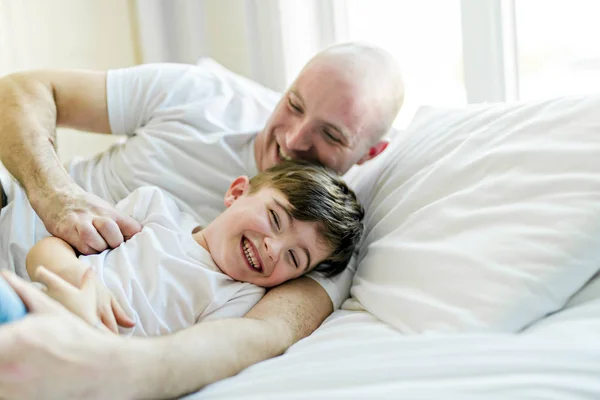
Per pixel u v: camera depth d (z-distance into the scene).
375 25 1.87
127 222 1.04
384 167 1.25
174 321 0.92
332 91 1.19
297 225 1.02
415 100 1.86
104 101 1.32
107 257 0.97
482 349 0.68
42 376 0.57
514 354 0.67
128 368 0.64
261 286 1.01
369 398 0.62
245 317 0.93
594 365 0.65
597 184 0.85
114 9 2.08
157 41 2.06
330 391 0.64
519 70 1.67
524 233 0.85
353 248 1.09
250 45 2.01
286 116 1.24
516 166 0.95
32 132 1.17
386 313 0.89
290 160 1.20
